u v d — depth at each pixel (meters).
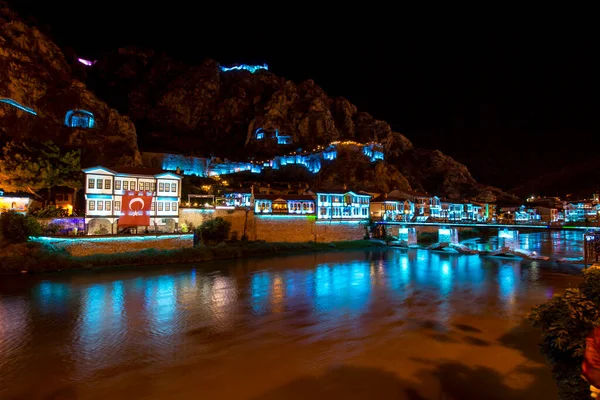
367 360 25.58
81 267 55.47
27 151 73.12
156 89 159.50
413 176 178.75
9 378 23.22
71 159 72.25
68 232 60.94
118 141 101.00
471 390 21.39
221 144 155.88
